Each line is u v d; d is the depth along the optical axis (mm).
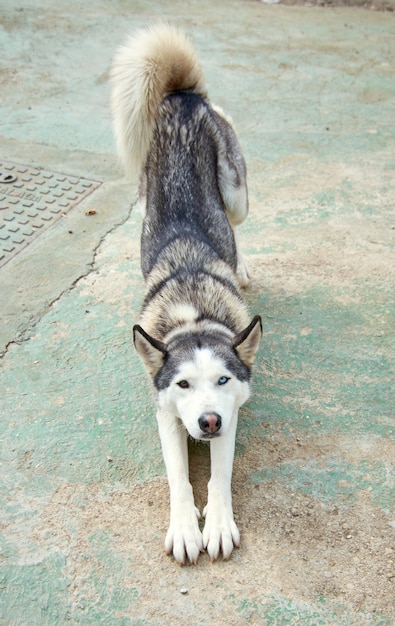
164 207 1735
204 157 1787
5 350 1729
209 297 1557
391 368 1669
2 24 3521
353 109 2764
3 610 1268
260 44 3352
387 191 2252
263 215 2168
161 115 1836
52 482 1455
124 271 1956
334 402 1594
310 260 1987
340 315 1811
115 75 1868
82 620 1253
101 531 1375
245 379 1421
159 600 1275
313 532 1363
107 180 2307
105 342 1750
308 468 1467
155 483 1452
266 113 2734
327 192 2254
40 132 2594
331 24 3607
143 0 3922
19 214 2145
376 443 1510
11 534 1371
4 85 2957
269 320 1803
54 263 1975
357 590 1281
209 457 1508
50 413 1589
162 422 1458
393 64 3145
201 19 3660
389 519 1379
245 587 1290
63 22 3586
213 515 1357
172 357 1388
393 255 1990
